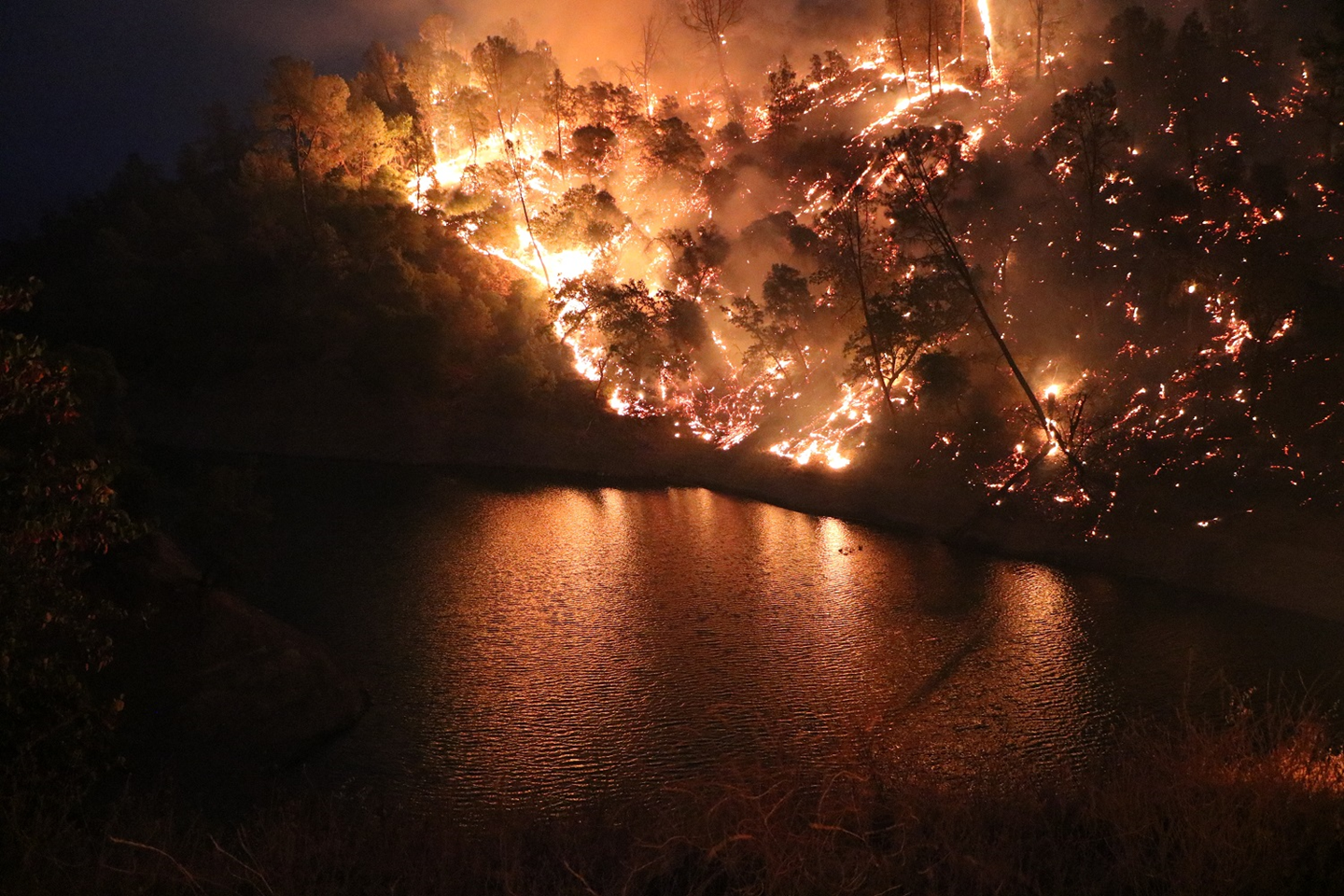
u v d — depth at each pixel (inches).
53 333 2438.5
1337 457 1141.1
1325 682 825.5
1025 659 909.2
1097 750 687.1
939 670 882.8
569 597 1113.4
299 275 2434.8
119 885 280.4
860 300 1755.7
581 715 788.6
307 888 278.4
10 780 366.9
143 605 769.6
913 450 1560.0
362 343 2226.9
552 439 2001.7
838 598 1107.3
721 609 1075.3
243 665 754.8
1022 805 319.6
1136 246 1552.7
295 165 2851.9
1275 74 1815.9
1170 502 1214.9
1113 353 1475.1
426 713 795.4
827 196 2149.4
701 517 1524.4
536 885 278.4
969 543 1315.2
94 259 2591.0
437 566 1244.5
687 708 800.3
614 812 347.9
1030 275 1644.9
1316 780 297.9
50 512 428.5
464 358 2253.9
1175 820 285.9
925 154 1588.3
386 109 3193.9
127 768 434.9
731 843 286.4
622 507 1609.3
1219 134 1696.6
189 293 2436.0
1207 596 1074.1
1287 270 1215.6
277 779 655.8
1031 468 1366.9
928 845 288.2
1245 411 1253.1
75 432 670.5
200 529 1106.1
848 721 753.0
